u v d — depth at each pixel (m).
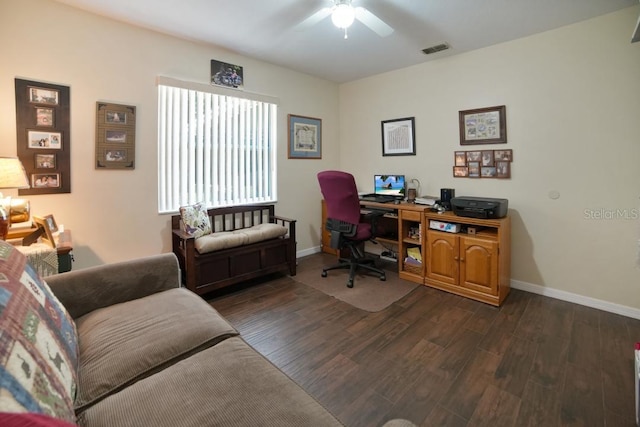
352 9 2.11
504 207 2.90
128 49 2.74
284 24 2.74
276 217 3.77
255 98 3.62
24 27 2.29
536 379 1.82
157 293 1.83
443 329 2.39
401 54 3.44
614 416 1.55
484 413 1.58
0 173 1.94
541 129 2.92
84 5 2.44
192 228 2.96
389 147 4.14
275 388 1.08
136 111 2.82
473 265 2.88
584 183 2.74
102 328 1.41
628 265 2.58
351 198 3.20
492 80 3.19
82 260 2.62
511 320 2.52
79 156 2.56
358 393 1.72
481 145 3.31
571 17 2.60
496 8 2.45
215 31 2.88
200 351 1.32
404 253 3.49
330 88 4.54
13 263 1.12
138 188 2.89
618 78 2.53
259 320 2.53
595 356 2.03
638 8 2.43
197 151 3.26
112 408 0.98
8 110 2.26
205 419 0.93
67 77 2.47
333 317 2.58
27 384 0.72
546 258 2.97
